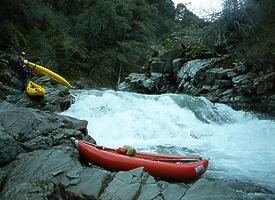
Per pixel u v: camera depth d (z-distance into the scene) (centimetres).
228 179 591
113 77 2984
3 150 558
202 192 423
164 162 534
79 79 2438
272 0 1525
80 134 666
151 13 3828
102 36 3045
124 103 1084
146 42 3328
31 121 645
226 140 913
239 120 1185
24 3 2297
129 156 538
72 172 471
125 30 3134
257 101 1320
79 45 2808
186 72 1697
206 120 1124
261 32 1559
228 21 1695
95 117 1003
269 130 1023
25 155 546
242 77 1391
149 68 2075
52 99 995
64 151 569
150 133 952
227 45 1670
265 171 649
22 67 1155
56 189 452
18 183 479
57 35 2594
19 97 988
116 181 447
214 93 1453
